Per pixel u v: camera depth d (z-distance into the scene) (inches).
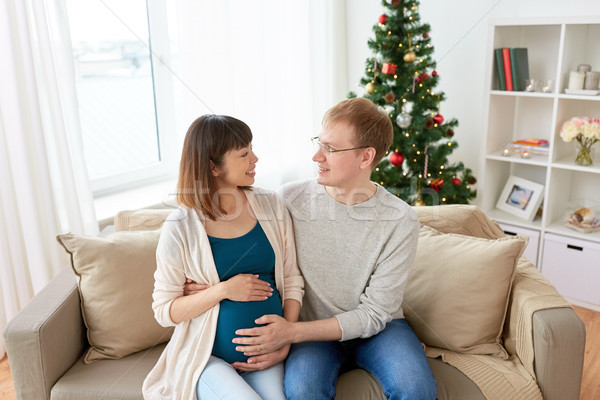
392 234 61.7
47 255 94.3
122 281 66.6
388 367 56.8
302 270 63.3
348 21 142.8
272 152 128.7
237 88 118.3
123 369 63.6
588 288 109.0
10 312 91.9
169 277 57.8
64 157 92.5
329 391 56.1
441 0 127.3
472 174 133.2
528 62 116.5
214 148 55.6
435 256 69.9
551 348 59.2
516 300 66.4
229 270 58.2
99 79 112.8
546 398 61.0
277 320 57.5
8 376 87.5
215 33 110.6
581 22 99.7
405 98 107.3
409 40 107.4
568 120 112.1
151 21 113.6
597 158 111.1
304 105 134.7
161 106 120.5
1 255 89.2
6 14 82.3
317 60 138.3
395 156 107.7
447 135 112.3
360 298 62.5
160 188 120.6
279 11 122.4
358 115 59.1
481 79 126.1
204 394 54.3
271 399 54.3
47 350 60.6
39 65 89.4
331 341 62.6
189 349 57.0
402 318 65.4
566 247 110.0
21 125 86.3
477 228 78.2
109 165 117.6
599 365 89.0
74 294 67.1
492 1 120.2
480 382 59.8
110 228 84.0
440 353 65.4
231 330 57.0
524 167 126.3
